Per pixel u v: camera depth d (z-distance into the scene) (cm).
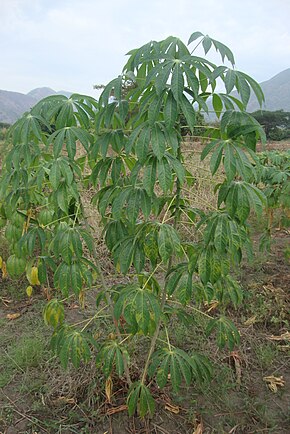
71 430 185
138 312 136
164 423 188
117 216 139
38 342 249
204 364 174
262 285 322
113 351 163
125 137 144
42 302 312
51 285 332
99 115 141
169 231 137
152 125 118
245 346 249
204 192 344
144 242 142
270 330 268
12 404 204
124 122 144
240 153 123
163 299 170
